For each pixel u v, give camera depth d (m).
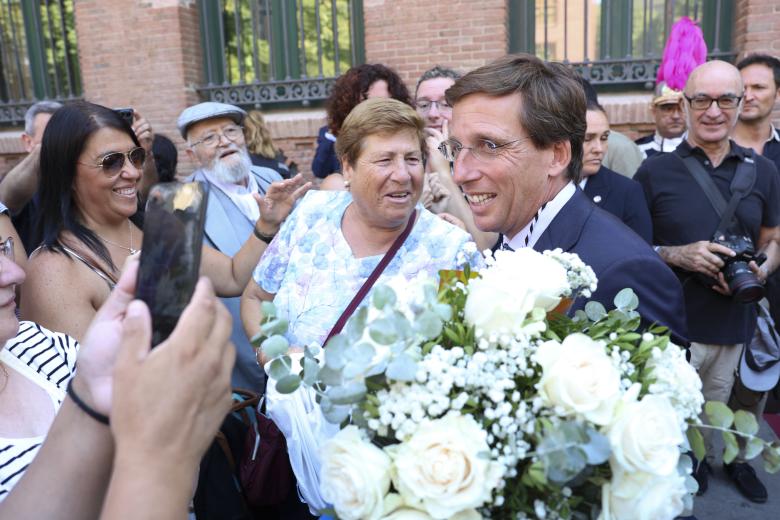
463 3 5.93
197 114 3.31
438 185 2.87
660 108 4.45
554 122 1.48
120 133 2.30
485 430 0.90
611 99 6.03
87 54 7.00
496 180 1.53
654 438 0.85
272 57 6.88
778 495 3.45
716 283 3.01
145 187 3.20
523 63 1.51
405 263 2.11
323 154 4.66
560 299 1.05
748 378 3.31
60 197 2.24
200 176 3.38
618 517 0.89
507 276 1.00
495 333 0.93
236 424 2.06
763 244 3.29
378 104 2.08
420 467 0.86
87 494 0.82
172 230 0.72
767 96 4.04
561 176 1.58
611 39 6.04
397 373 0.87
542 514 0.88
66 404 0.83
